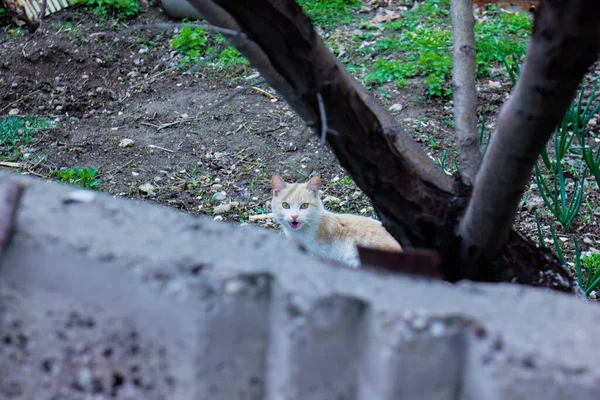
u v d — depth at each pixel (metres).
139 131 7.11
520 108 2.10
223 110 7.39
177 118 7.30
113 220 2.00
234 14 2.20
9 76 8.06
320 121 2.47
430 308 1.71
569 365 1.58
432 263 1.89
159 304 1.78
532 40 1.96
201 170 6.40
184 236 1.94
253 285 1.77
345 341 1.75
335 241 5.31
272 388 1.81
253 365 1.83
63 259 1.87
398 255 1.91
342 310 1.72
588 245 5.17
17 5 8.66
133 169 6.43
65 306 1.91
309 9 9.12
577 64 1.92
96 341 1.91
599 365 1.57
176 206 5.87
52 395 2.01
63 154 6.71
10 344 2.00
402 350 1.66
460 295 1.80
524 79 2.04
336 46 8.30
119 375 1.91
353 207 5.88
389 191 2.67
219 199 5.98
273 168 6.42
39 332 1.96
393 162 2.61
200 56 8.38
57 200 2.08
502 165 2.27
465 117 3.04
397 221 2.77
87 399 1.98
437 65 7.57
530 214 5.54
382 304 1.71
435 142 6.55
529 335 1.65
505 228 2.53
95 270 1.84
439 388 1.71
